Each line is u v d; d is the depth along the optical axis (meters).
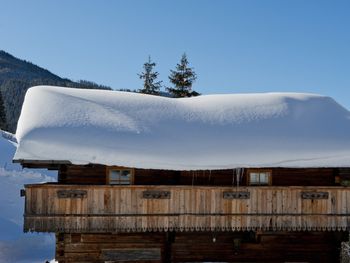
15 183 35.03
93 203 17.56
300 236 19.72
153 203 17.88
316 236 19.77
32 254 24.41
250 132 19.19
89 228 17.47
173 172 19.03
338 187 18.52
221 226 18.05
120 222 17.64
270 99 21.88
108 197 17.66
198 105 21.39
